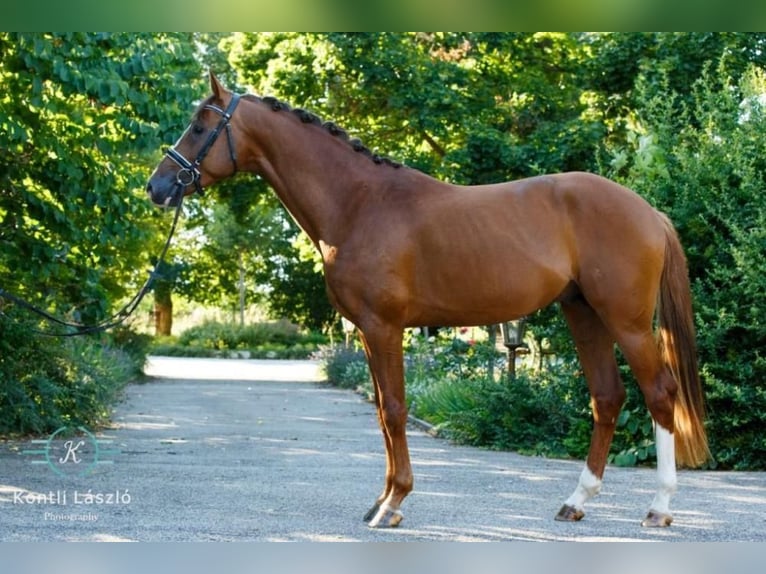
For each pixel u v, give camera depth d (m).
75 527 5.57
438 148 17.88
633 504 6.48
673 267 5.87
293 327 41.12
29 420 10.47
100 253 10.69
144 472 7.85
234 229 38.47
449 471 8.09
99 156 10.12
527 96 16.55
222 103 5.93
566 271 5.72
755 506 6.36
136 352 23.05
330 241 5.80
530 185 5.83
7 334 10.66
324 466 8.34
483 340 12.70
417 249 5.64
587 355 6.04
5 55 8.64
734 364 8.27
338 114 18.53
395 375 5.66
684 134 9.56
